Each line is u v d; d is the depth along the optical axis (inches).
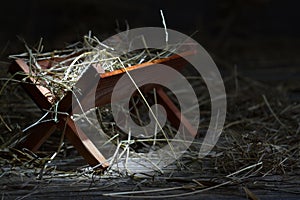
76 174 112.7
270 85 173.8
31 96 114.3
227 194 106.7
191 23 295.9
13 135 123.5
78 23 274.4
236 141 121.3
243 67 219.3
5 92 133.6
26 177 112.0
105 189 108.2
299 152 121.0
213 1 302.8
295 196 106.3
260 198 105.9
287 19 304.2
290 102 154.2
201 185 108.3
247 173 112.3
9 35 275.1
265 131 132.3
